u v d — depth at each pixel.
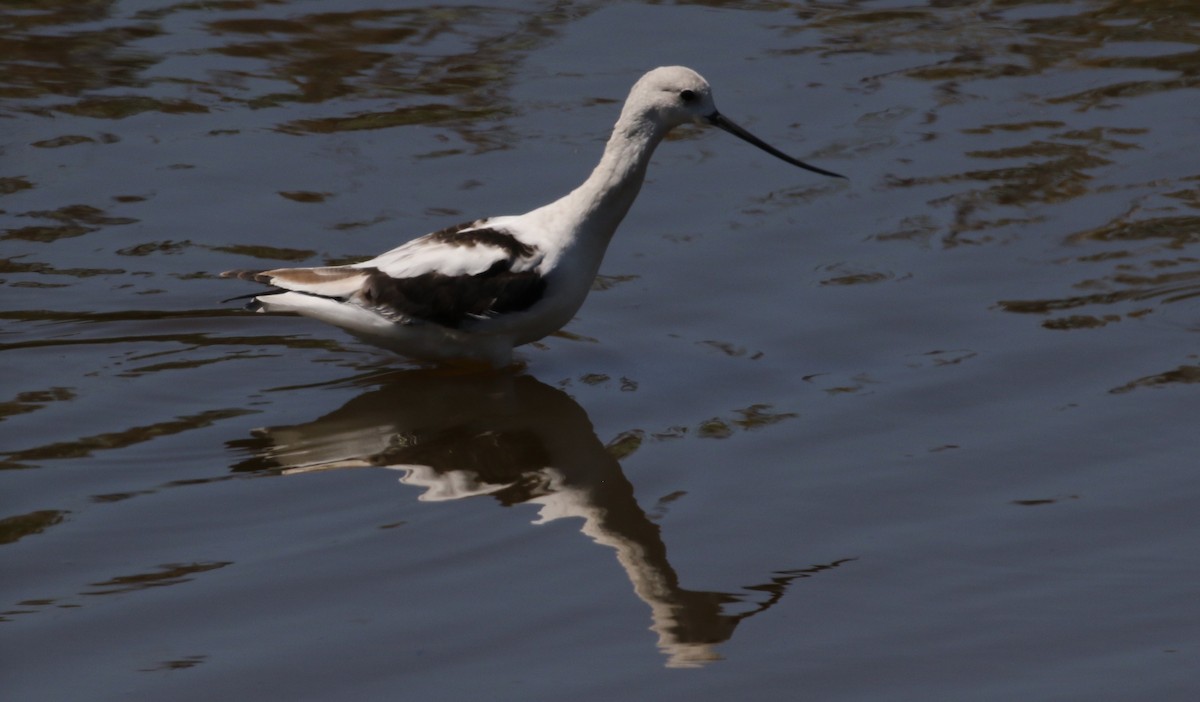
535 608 9.19
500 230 12.47
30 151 16.36
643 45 19.41
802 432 11.54
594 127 17.11
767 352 12.86
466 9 20.59
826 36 19.77
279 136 16.91
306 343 13.29
